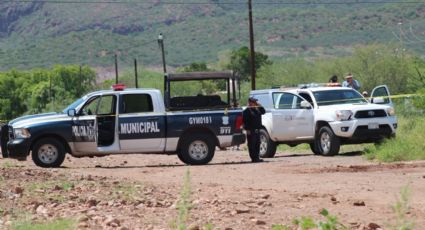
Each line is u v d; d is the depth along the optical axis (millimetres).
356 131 53469
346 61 141125
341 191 33594
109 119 50688
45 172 41375
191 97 52438
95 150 50562
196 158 51344
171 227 24906
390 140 52406
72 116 50625
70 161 56062
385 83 134625
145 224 25609
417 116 70438
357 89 64562
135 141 50844
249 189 34594
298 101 57000
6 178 37500
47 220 26109
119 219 26406
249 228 24969
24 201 30266
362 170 42062
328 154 54656
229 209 28109
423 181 36344
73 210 28359
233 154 61875
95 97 50906
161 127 51094
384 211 27922
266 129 57406
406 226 22906
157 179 39906
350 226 25125
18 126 50312
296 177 39781
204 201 29953
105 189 33969
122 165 51844
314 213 27656
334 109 54344
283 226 24922
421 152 48156
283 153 61562
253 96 59500
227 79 53000
